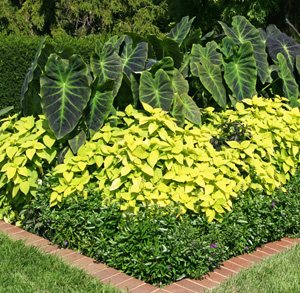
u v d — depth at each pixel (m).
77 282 3.37
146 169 4.04
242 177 4.59
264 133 5.03
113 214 3.94
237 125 4.88
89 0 18.22
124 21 19.39
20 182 4.47
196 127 5.16
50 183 4.33
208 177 4.12
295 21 15.70
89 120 4.80
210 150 4.43
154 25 19.61
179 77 5.29
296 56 6.32
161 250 3.63
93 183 4.38
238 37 6.18
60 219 4.14
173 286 3.50
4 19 18.39
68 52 5.12
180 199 4.05
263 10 14.73
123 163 4.12
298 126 5.20
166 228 3.77
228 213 4.11
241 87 5.63
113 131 4.76
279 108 5.54
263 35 6.80
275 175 4.96
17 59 8.00
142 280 3.68
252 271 3.73
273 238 4.75
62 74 4.63
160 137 4.38
